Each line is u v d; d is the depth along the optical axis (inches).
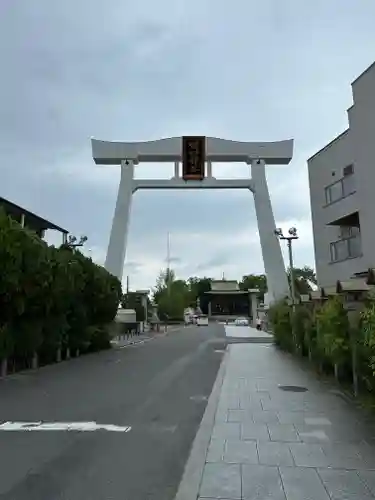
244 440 255.4
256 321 2249.0
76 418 319.6
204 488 184.5
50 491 185.3
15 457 230.4
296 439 255.9
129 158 1763.0
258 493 178.5
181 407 357.4
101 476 202.8
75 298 817.5
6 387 465.4
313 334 585.6
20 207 1001.5
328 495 175.3
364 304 366.0
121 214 1756.9
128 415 329.1
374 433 268.1
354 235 866.1
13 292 559.5
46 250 633.6
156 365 674.2
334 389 429.4
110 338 1020.5
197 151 1557.6
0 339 545.3
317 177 979.9
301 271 2770.7
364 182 764.6
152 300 2965.1
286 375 531.5
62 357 780.6
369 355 328.8
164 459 227.0
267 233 1745.8
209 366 652.7
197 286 3629.4
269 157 1774.1
